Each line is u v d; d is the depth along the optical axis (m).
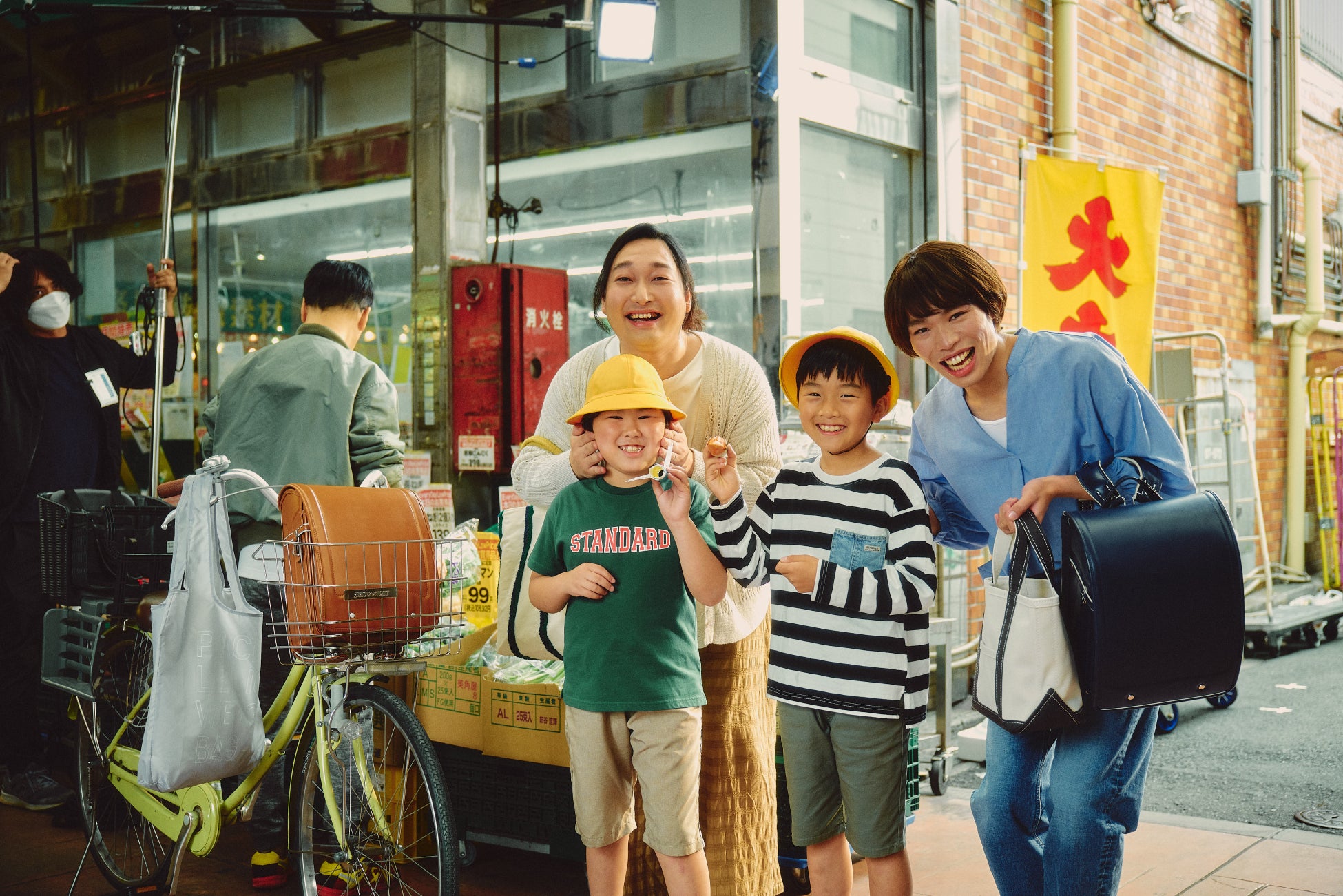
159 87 7.11
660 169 5.35
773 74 4.88
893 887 2.42
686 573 2.42
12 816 4.12
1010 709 2.13
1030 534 2.16
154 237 7.29
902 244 5.71
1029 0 6.34
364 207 6.25
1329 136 10.63
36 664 4.28
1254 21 9.04
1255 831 3.79
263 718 3.14
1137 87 7.48
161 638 2.71
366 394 3.59
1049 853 2.27
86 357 4.52
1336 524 8.76
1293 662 6.98
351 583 2.66
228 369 6.93
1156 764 4.76
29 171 7.88
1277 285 9.42
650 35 4.64
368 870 2.92
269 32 6.45
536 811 3.40
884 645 2.37
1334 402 8.99
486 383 5.07
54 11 4.60
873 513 2.43
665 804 2.48
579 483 2.62
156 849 3.47
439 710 3.51
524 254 5.80
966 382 2.29
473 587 3.84
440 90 5.29
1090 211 6.09
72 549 3.43
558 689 3.22
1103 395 2.23
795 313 4.97
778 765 3.30
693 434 2.79
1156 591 2.05
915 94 5.70
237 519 3.46
